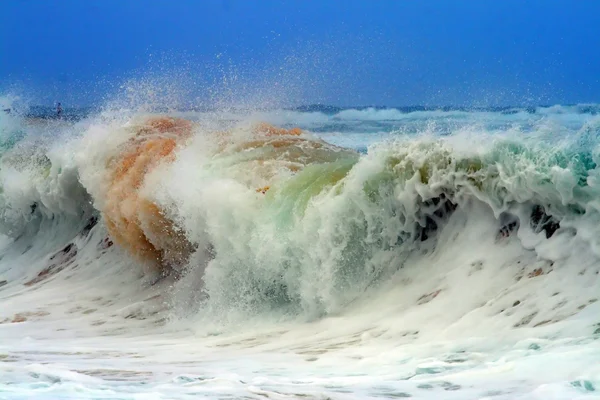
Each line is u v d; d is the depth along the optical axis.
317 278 24.12
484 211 21.47
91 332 27.42
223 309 26.62
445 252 21.89
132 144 38.97
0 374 16.42
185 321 27.59
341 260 23.80
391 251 23.25
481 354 15.95
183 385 14.91
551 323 16.72
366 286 23.23
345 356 18.58
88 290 34.91
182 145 37.12
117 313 30.25
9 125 51.34
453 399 12.73
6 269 43.03
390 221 23.34
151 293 32.28
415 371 15.27
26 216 45.50
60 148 44.62
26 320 30.53
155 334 26.38
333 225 23.89
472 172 21.55
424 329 19.31
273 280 25.67
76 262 39.62
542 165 19.62
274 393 13.90
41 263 42.03
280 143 37.59
